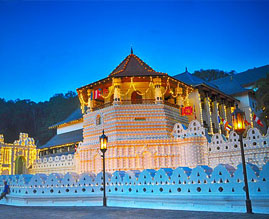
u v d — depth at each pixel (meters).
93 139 36.03
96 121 36.31
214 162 29.48
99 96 37.34
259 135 26.58
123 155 32.19
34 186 22.89
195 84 43.44
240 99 53.25
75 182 21.97
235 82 58.16
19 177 24.12
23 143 51.59
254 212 14.17
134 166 31.84
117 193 20.28
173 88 41.03
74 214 15.98
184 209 16.62
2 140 48.94
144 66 38.28
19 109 114.12
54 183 22.33
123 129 33.41
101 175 21.41
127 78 35.31
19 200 23.14
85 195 21.19
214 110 47.09
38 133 110.25
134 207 18.73
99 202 20.88
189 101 43.97
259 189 14.33
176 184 17.50
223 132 47.91
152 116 34.03
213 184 15.96
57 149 57.53
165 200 17.64
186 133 32.50
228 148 28.55
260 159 26.19
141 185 19.16
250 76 60.31
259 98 35.62
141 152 32.03
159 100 34.84
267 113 35.03
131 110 34.19
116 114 34.00
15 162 50.69
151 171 19.31
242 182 14.96
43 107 121.81
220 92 47.06
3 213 17.19
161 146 32.16
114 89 35.00
